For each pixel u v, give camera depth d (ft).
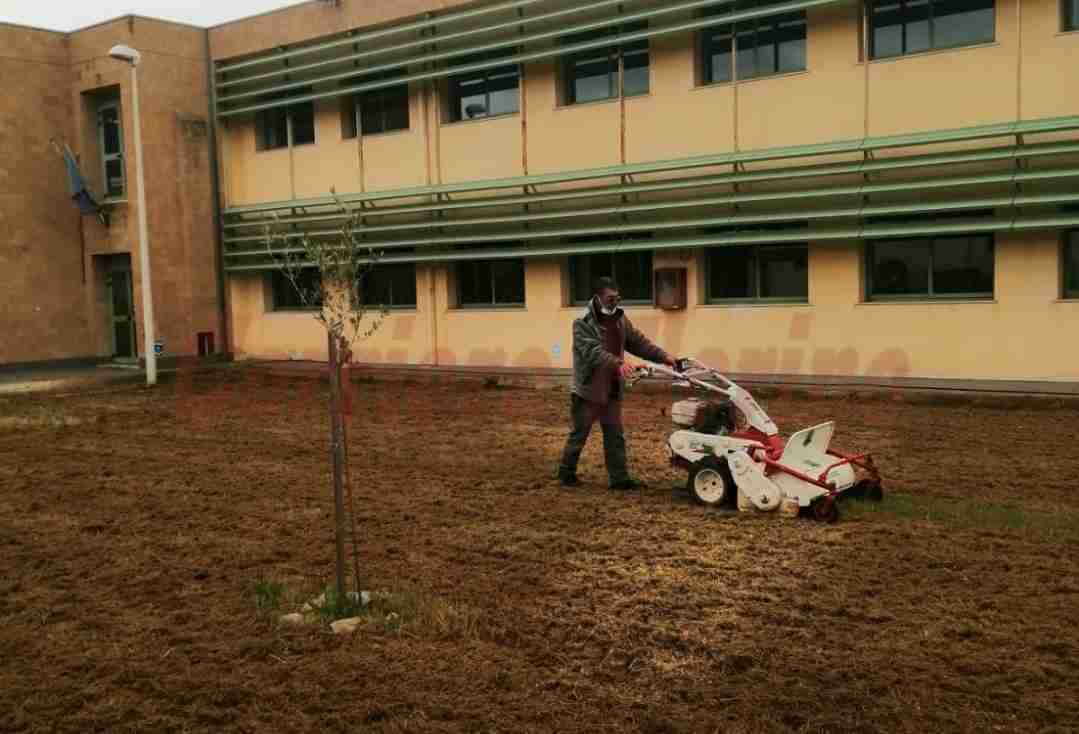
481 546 22.20
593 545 21.90
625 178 53.01
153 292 67.72
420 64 60.49
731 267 50.70
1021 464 29.27
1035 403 38.60
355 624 17.16
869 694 13.98
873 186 44.42
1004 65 41.70
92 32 68.64
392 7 61.11
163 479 31.09
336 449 17.90
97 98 71.10
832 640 15.97
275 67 68.03
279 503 27.27
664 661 15.38
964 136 41.91
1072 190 40.14
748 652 15.52
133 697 14.76
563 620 17.24
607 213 52.60
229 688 14.87
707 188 50.14
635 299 54.29
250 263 70.59
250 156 70.69
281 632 17.08
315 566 21.16
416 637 16.66
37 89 69.21
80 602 19.17
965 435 34.04
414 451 34.94
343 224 23.38
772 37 48.47
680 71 50.78
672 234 51.44
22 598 19.48
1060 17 40.52
